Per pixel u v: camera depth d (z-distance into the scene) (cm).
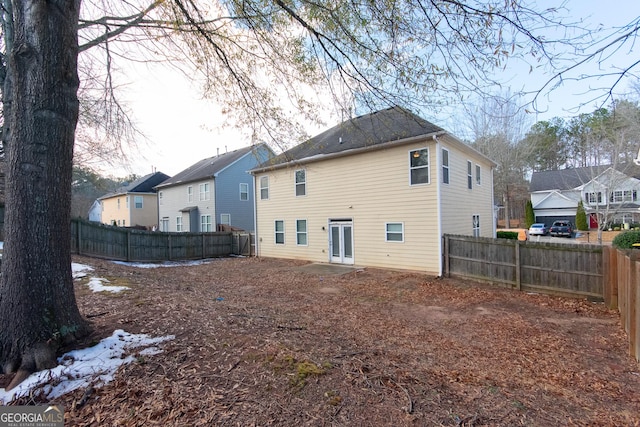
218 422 220
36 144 288
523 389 301
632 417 255
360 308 655
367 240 1204
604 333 487
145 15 455
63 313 303
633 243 1143
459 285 882
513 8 312
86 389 250
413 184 1075
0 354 268
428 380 304
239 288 877
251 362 303
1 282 285
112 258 1373
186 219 2481
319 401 250
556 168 3450
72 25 311
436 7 339
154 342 333
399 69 410
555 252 764
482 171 1473
